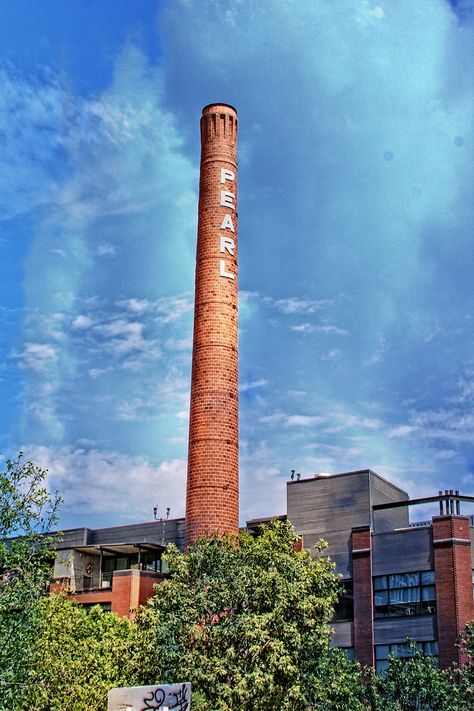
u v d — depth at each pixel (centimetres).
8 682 3453
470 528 6669
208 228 7169
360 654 6569
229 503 6419
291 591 4256
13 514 3569
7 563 3531
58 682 4469
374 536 6869
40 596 3688
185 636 4209
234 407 6719
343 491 7188
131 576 7062
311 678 4644
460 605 6316
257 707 3900
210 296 6931
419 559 6606
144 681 4216
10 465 3650
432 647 6325
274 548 4994
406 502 6956
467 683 5469
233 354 6850
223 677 4025
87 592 7175
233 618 4219
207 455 6488
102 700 4378
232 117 7550
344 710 4953
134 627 5303
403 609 6556
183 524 7988
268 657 3950
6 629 3453
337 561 7012
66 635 4869
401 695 5347
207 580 4369
